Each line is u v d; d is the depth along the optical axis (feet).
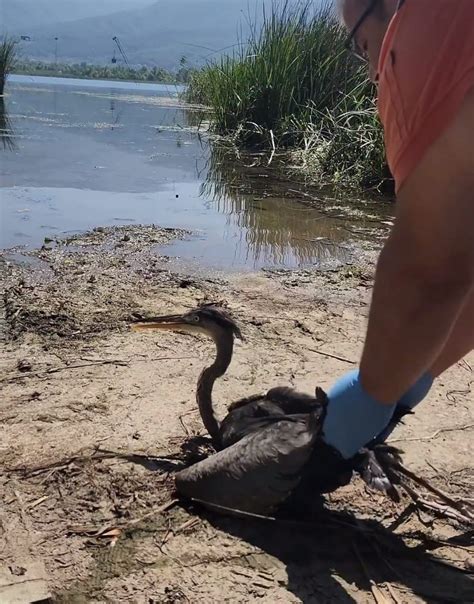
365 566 9.41
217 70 51.96
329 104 43.57
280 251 23.41
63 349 15.01
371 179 34.63
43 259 20.66
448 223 7.17
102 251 21.90
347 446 9.27
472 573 9.40
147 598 8.66
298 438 9.68
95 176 33.35
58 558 9.23
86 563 9.18
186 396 13.42
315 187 34.27
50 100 71.00
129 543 9.59
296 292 19.54
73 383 13.58
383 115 7.68
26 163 34.99
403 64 7.18
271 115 44.98
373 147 34.55
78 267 20.17
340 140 37.06
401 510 10.64
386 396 8.28
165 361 14.79
